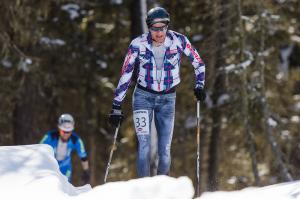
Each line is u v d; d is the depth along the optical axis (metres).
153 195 8.16
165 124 14.09
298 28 37.88
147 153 13.93
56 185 9.65
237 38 31.88
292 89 40.19
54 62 36.78
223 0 32.03
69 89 39.44
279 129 33.75
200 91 14.39
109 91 41.06
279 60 38.22
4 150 11.55
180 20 36.91
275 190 10.50
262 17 31.78
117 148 44.16
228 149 40.50
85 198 8.74
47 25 35.28
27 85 34.06
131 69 13.51
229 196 9.40
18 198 9.15
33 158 11.14
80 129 41.53
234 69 31.38
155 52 13.52
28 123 35.06
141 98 13.88
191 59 14.17
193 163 41.44
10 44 30.59
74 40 37.38
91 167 42.75
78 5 36.41
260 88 32.75
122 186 8.78
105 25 39.12
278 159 32.44
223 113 35.72
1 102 34.41
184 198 8.09
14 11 30.22
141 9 32.72
